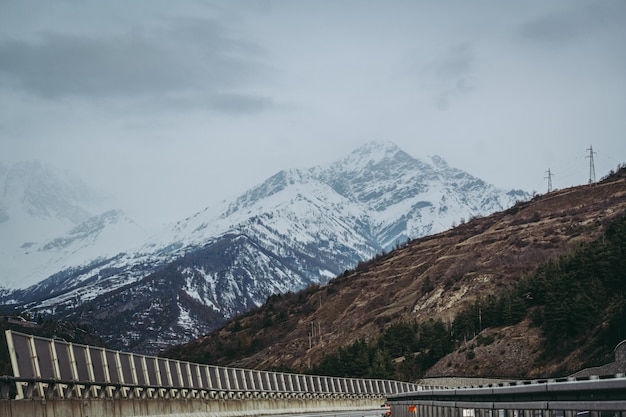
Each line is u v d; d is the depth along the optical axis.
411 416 82.00
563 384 44.56
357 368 199.25
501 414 54.31
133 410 68.19
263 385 120.81
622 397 38.81
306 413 123.31
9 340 51.50
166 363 83.12
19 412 47.91
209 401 92.00
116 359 69.62
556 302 172.75
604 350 153.75
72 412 55.94
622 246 173.38
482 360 181.88
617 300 164.62
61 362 58.31
